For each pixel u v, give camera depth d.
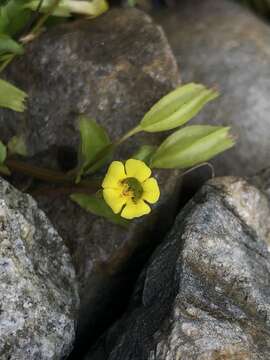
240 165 0.53
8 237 0.38
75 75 0.48
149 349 0.36
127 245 0.44
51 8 0.47
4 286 0.37
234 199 0.43
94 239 0.44
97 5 0.49
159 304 0.39
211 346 0.36
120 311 0.44
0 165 0.44
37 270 0.39
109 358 0.38
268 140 0.54
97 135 0.43
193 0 0.64
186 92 0.45
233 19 0.62
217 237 0.41
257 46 0.59
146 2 0.64
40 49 0.49
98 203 0.43
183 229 0.41
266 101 0.56
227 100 0.55
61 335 0.38
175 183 0.45
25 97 0.46
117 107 0.47
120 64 0.48
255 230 0.43
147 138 0.46
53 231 0.42
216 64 0.58
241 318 0.38
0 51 0.44
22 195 0.41
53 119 0.48
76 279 0.42
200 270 0.39
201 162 0.47
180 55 0.58
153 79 0.48
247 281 0.39
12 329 0.37
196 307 0.37
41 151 0.47
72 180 0.44
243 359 0.36
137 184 0.40
